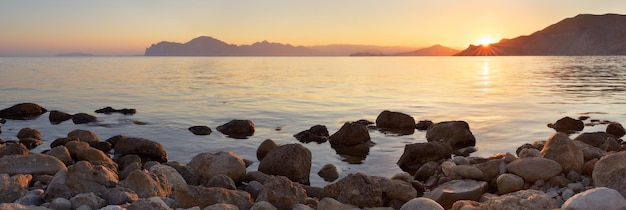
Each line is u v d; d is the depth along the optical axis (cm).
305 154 1268
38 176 1027
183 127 2175
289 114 2666
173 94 3906
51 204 773
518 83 5234
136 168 1105
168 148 1711
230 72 8481
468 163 1191
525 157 1036
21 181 941
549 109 2773
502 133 1948
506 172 996
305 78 6419
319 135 1906
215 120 2438
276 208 824
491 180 1005
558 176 961
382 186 943
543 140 1789
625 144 1645
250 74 7688
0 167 1042
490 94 3822
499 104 3066
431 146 1375
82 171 916
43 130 2095
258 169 1282
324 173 1320
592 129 2036
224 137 1912
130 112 2691
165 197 904
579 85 4788
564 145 1023
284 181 885
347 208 830
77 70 8856
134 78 6278
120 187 880
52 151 1271
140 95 3816
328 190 948
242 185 1139
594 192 715
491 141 1780
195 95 3819
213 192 841
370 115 2634
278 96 3725
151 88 4553
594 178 898
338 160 1505
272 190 865
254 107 2997
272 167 1230
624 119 2369
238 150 1675
